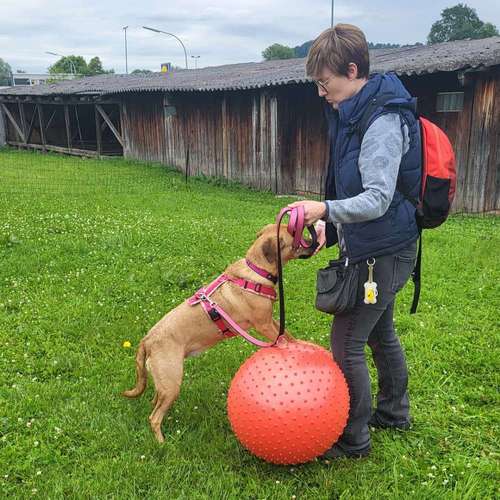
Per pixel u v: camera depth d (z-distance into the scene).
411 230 2.78
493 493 2.81
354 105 2.60
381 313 2.90
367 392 3.00
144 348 3.32
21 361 4.25
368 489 2.85
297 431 2.69
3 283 6.02
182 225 8.73
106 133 26.80
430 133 2.71
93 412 3.55
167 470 2.99
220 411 3.60
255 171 14.52
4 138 27.69
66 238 7.70
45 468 3.04
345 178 2.67
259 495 2.83
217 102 15.46
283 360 2.82
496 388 3.80
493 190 10.20
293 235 2.60
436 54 11.51
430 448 3.19
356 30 2.62
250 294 3.27
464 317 4.94
